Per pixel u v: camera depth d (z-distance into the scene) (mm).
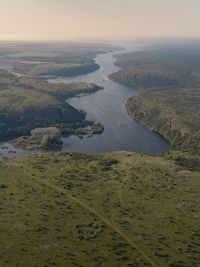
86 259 180250
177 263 181375
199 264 181500
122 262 180375
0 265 170000
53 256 180250
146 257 185500
